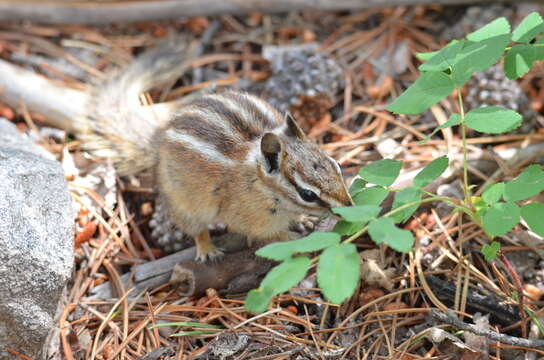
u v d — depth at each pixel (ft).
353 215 14.75
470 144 25.81
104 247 23.07
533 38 18.75
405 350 18.71
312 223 23.11
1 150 21.25
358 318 20.20
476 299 19.88
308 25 31.86
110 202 24.31
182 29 32.32
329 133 27.02
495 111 16.90
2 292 17.72
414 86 17.39
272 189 20.38
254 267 21.59
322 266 13.74
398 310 19.81
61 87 28.66
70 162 25.30
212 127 21.62
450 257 21.15
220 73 30.01
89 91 27.96
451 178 23.91
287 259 14.32
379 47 30.35
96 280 22.18
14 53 30.45
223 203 21.86
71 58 30.55
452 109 26.86
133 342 19.84
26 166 20.44
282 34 31.42
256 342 19.19
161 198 23.17
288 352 18.54
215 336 19.56
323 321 20.04
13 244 18.07
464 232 22.09
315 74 26.71
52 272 18.85
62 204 20.77
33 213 19.39
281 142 19.43
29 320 18.30
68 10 31.50
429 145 25.71
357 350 18.99
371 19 31.83
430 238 21.84
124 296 21.11
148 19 31.78
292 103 26.73
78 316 20.75
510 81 25.72
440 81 17.15
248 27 32.19
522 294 18.67
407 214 16.71
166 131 22.59
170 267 22.27
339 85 28.37
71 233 20.68
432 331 18.66
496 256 19.60
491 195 17.17
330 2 31.14
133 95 27.53
